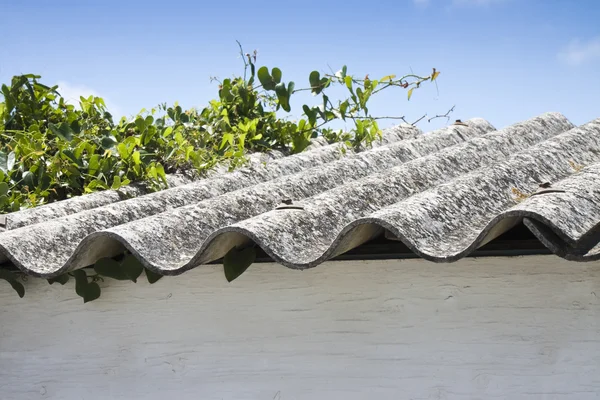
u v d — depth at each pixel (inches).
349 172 150.1
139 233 103.8
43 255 110.8
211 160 183.2
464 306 103.8
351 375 109.0
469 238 96.4
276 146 202.4
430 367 105.0
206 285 118.4
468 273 104.0
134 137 173.0
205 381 117.3
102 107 199.0
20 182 171.6
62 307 127.3
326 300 111.2
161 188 167.0
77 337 126.0
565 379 98.4
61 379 126.4
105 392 123.5
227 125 193.3
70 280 127.1
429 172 138.2
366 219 91.4
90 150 173.3
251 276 115.7
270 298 114.4
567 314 98.8
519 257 101.5
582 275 98.3
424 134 189.8
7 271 122.1
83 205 148.7
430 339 105.2
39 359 128.1
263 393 113.7
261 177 161.9
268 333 114.1
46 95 194.1
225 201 125.0
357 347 109.0
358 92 189.6
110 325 124.0
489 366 102.1
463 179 117.8
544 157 134.6
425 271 106.1
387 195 124.3
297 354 112.3
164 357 120.1
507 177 122.3
